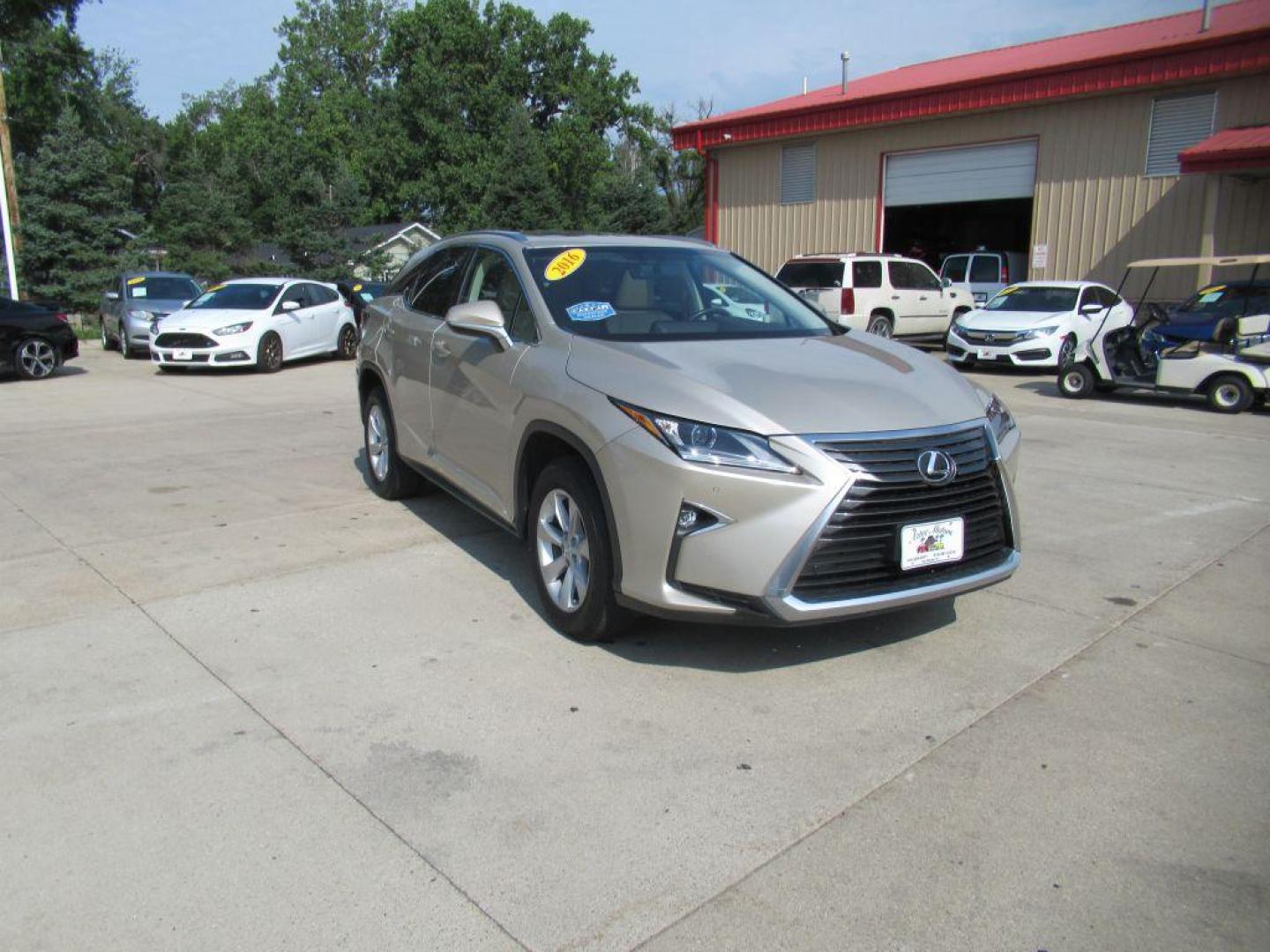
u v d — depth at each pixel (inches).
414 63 2167.8
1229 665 158.9
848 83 1014.4
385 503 259.8
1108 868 106.7
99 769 125.6
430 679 152.2
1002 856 108.9
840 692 148.4
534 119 2241.6
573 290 186.1
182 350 576.7
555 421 161.3
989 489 154.8
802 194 897.5
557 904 100.7
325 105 2279.8
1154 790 122.1
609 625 158.7
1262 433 379.9
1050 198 738.2
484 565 206.7
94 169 1075.3
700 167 2186.3
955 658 161.2
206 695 146.3
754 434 138.5
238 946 94.1
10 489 276.4
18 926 96.5
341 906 100.0
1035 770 126.6
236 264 1627.7
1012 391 513.0
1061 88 693.9
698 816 116.2
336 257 1472.7
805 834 112.9
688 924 97.7
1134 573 205.2
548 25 2209.6
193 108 3115.2
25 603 183.6
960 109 748.6
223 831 112.6
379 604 183.9
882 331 695.7
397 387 239.0
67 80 1685.5
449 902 100.8
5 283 1013.2
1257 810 117.8
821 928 97.3
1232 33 614.9
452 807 117.7
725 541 137.3
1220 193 628.1
